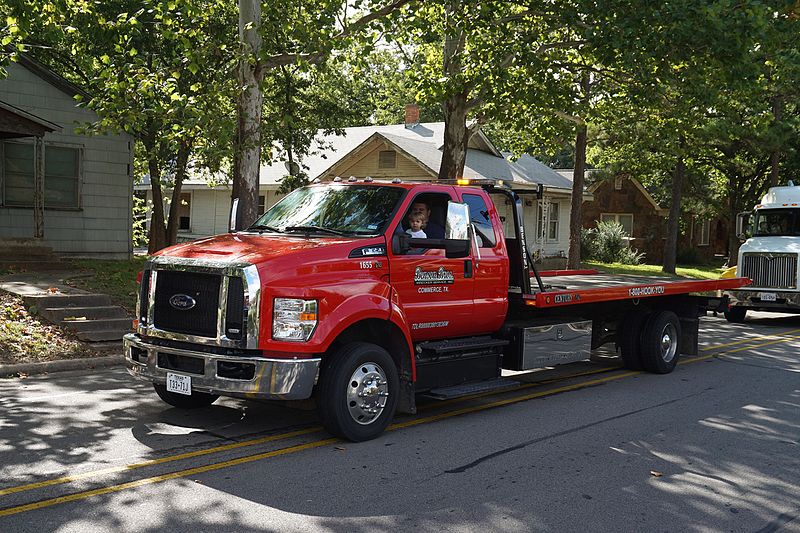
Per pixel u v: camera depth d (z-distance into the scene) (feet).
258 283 21.34
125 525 16.05
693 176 121.08
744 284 43.04
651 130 78.02
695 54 49.65
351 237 24.38
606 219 144.25
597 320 36.86
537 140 79.56
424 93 63.52
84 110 64.90
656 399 31.30
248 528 16.14
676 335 38.06
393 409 23.91
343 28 49.37
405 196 25.53
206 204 116.67
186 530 15.90
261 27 45.93
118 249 67.82
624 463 22.03
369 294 23.22
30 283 45.44
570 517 17.58
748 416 28.58
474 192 28.12
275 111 68.39
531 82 64.59
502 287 28.71
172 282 22.77
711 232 162.91
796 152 96.68
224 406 27.27
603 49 51.13
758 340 52.08
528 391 32.53
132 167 68.23
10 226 62.54
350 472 20.20
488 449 22.95
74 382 30.71
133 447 21.76
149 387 30.19
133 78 45.83
